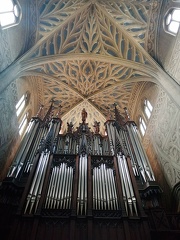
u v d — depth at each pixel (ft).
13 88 41.11
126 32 47.62
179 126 34.47
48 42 47.52
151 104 48.80
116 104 60.13
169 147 37.47
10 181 30.32
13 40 38.42
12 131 41.37
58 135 46.65
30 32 44.47
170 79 36.76
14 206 27.09
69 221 22.89
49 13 45.34
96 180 29.68
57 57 49.08
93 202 25.66
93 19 49.01
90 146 45.24
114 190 27.78
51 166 31.96
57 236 21.34
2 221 25.20
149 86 50.88
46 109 58.95
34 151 39.34
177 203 33.04
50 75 53.01
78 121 61.41
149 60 44.86
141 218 23.20
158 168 41.75
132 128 48.55
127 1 44.91
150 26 44.88
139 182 33.91
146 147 48.75
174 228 25.03
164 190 38.14
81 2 45.88
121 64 50.39
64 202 25.23
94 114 61.98
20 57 40.40
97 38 51.01
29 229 21.54
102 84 56.85
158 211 26.53
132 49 48.60
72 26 48.75
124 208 24.77
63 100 59.93
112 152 39.14
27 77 49.14
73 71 54.70
